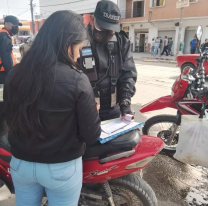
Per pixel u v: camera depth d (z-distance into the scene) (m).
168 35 21.97
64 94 1.09
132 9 24.20
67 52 1.14
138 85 7.19
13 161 1.30
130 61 2.06
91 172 1.56
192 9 19.08
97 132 1.24
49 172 1.20
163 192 2.47
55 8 30.64
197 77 2.36
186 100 2.50
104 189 1.65
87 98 1.14
